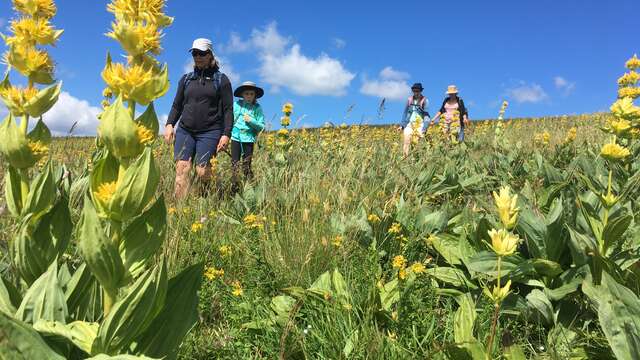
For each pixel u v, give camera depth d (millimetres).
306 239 3566
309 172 5504
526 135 12664
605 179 4945
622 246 3320
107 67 1467
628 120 4059
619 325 2070
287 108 7598
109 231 1635
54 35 1744
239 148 6734
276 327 2576
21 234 1721
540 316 2689
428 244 3459
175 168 5441
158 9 1503
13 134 1685
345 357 2322
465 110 11562
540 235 3021
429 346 2381
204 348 2416
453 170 5859
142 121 1527
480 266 2902
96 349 1459
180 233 3523
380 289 2896
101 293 1891
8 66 1708
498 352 2258
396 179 5305
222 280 2988
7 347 1375
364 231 3668
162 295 1564
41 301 1643
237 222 4262
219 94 5887
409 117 10703
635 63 5719
